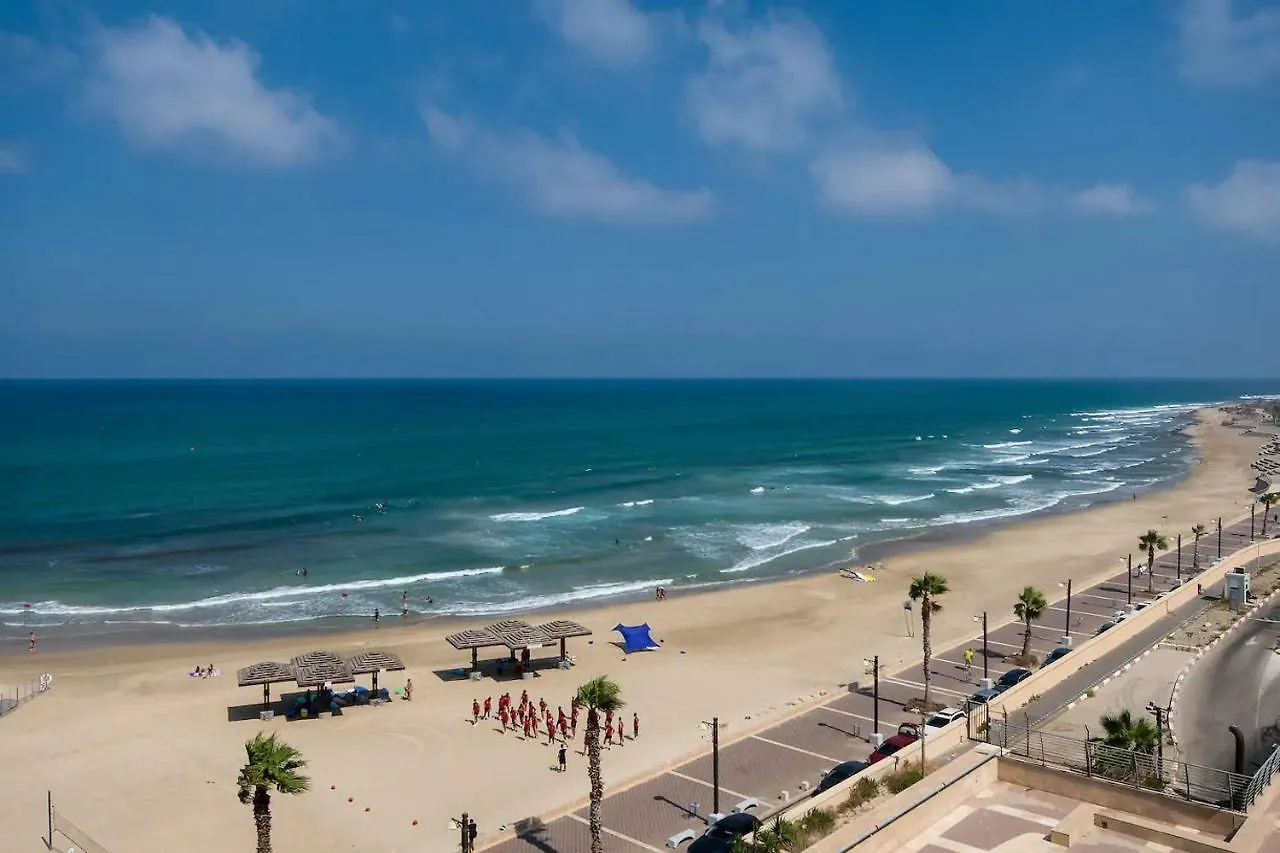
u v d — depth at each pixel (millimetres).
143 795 34875
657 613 62375
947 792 21734
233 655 53250
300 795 34875
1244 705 38656
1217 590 59688
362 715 43531
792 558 80062
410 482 123812
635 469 140875
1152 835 19516
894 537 89125
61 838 31406
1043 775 22734
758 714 43031
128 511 100125
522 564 77062
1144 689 40969
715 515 100250
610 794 34094
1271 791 20875
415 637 57250
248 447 166625
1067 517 99875
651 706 44375
